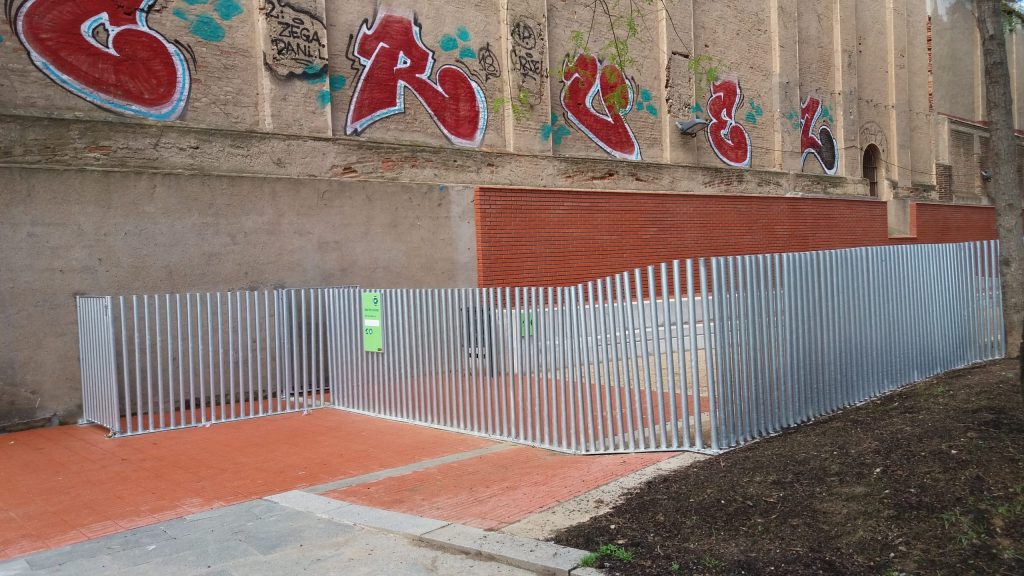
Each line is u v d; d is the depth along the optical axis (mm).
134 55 10391
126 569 4727
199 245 10531
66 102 9820
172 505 6145
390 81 13078
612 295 7129
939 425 5977
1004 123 9703
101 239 9781
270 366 10203
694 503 5238
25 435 8953
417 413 9195
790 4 21219
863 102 24344
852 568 4102
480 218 13609
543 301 7691
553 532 5051
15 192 9188
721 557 4379
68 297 9555
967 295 10328
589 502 5605
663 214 16875
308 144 11773
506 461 7160
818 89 22406
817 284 7883
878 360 8609
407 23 13320
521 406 7914
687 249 17359
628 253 16094
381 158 12609
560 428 7551
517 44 14750
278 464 7418
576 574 4309
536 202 14469
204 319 10523
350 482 6676
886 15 25609
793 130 21141
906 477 5027
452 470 6934
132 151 10188
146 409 9969
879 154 24922
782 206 19938
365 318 9953
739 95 19766
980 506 4500
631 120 17141
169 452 8016
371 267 12266
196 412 10055
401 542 5086
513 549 4719
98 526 5652
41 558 4961
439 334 8828
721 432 6699
